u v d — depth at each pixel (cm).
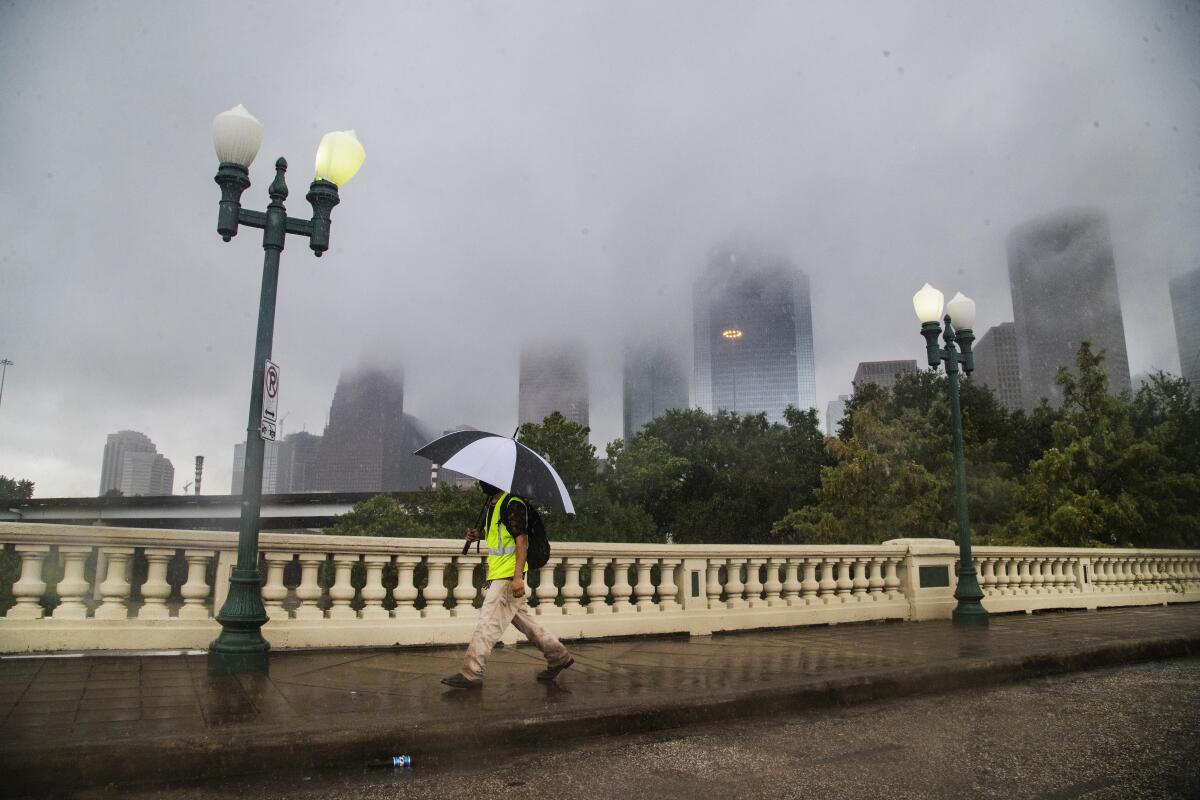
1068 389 2673
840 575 1213
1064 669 827
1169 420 2689
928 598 1261
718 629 1039
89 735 432
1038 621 1232
